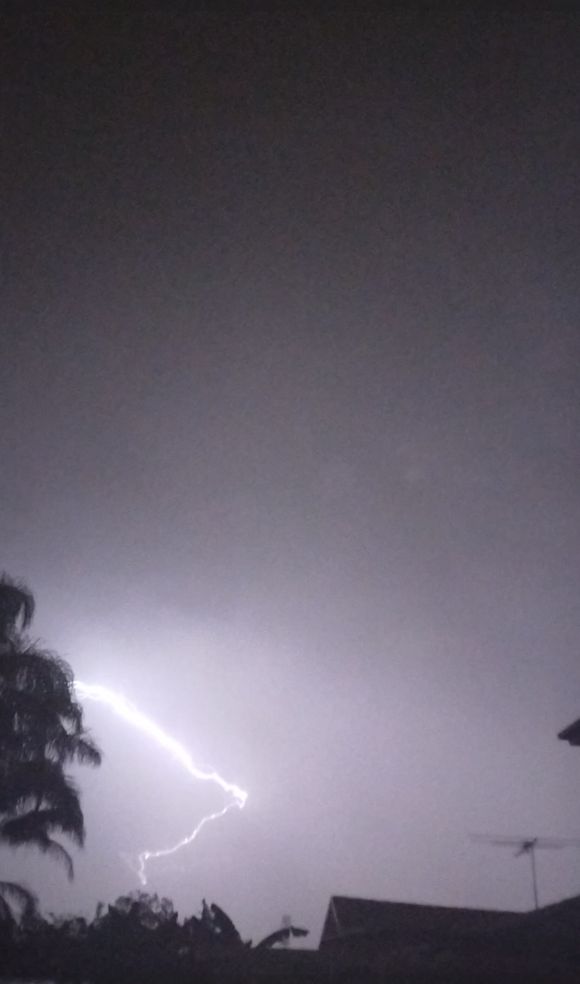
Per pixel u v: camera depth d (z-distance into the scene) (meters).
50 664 19.17
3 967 7.42
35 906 16.72
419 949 9.56
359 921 18.31
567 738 14.12
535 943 9.23
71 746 18.77
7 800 17.70
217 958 7.61
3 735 18.08
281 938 19.53
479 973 7.59
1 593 19.58
